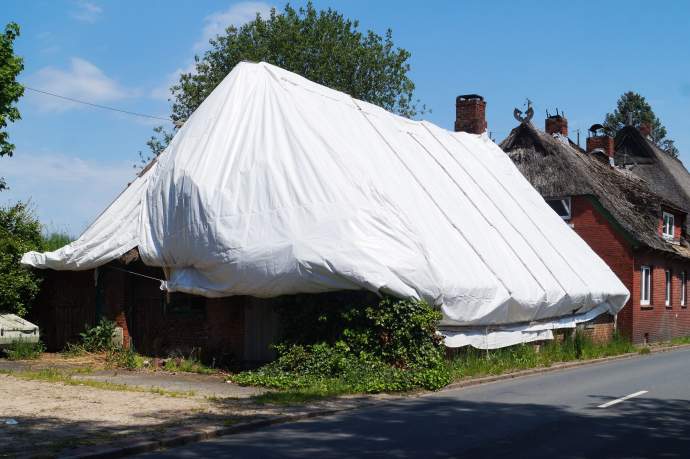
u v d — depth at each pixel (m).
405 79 45.38
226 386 13.68
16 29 21.39
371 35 45.22
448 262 16.50
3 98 20.97
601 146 40.06
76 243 18.56
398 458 7.94
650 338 30.62
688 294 36.28
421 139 22.69
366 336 14.55
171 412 10.37
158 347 17.97
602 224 29.58
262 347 16.88
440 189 20.02
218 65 45.38
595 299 23.73
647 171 44.94
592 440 9.13
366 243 14.77
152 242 17.11
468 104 31.17
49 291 19.75
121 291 18.39
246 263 15.12
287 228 15.04
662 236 33.34
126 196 18.47
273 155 16.02
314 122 16.84
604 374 17.58
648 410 11.73
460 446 8.63
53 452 7.61
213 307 17.23
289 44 43.38
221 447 8.47
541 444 8.84
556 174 30.75
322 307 15.05
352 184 15.74
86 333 18.48
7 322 17.94
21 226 20.89
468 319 16.61
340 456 8.01
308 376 14.09
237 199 15.69
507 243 20.59
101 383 13.15
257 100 17.23
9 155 21.30
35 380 13.34
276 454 8.09
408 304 14.59
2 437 8.36
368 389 13.16
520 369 17.80
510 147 32.59
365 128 19.61
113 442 8.20
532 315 19.73
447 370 15.05
